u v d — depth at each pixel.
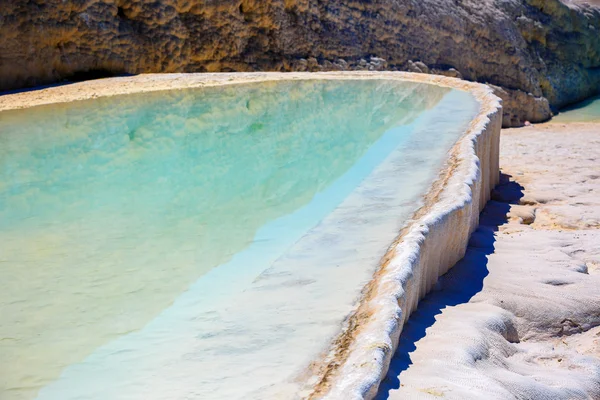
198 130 6.61
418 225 3.47
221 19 10.74
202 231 3.92
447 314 3.34
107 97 7.83
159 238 3.81
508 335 3.43
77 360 2.49
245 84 8.97
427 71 13.90
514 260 4.30
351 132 6.39
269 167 5.31
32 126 6.47
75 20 8.96
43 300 3.01
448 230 3.79
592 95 18.62
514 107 15.11
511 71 15.41
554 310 3.65
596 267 4.42
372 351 2.28
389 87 9.03
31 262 3.45
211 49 10.60
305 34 11.95
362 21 12.96
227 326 2.63
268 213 4.17
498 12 15.66
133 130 6.51
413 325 3.06
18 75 8.45
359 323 2.54
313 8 12.12
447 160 4.96
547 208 6.27
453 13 14.55
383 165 4.97
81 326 2.76
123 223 4.09
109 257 3.53
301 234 3.74
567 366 3.19
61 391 2.29
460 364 2.71
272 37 11.51
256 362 2.34
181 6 10.24
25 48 8.46
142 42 9.73
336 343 2.42
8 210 4.29
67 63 8.93
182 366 2.38
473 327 3.17
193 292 3.06
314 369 2.27
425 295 3.54
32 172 5.16
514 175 7.78
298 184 4.75
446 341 2.94
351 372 2.20
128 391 2.26
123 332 2.70
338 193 4.41
